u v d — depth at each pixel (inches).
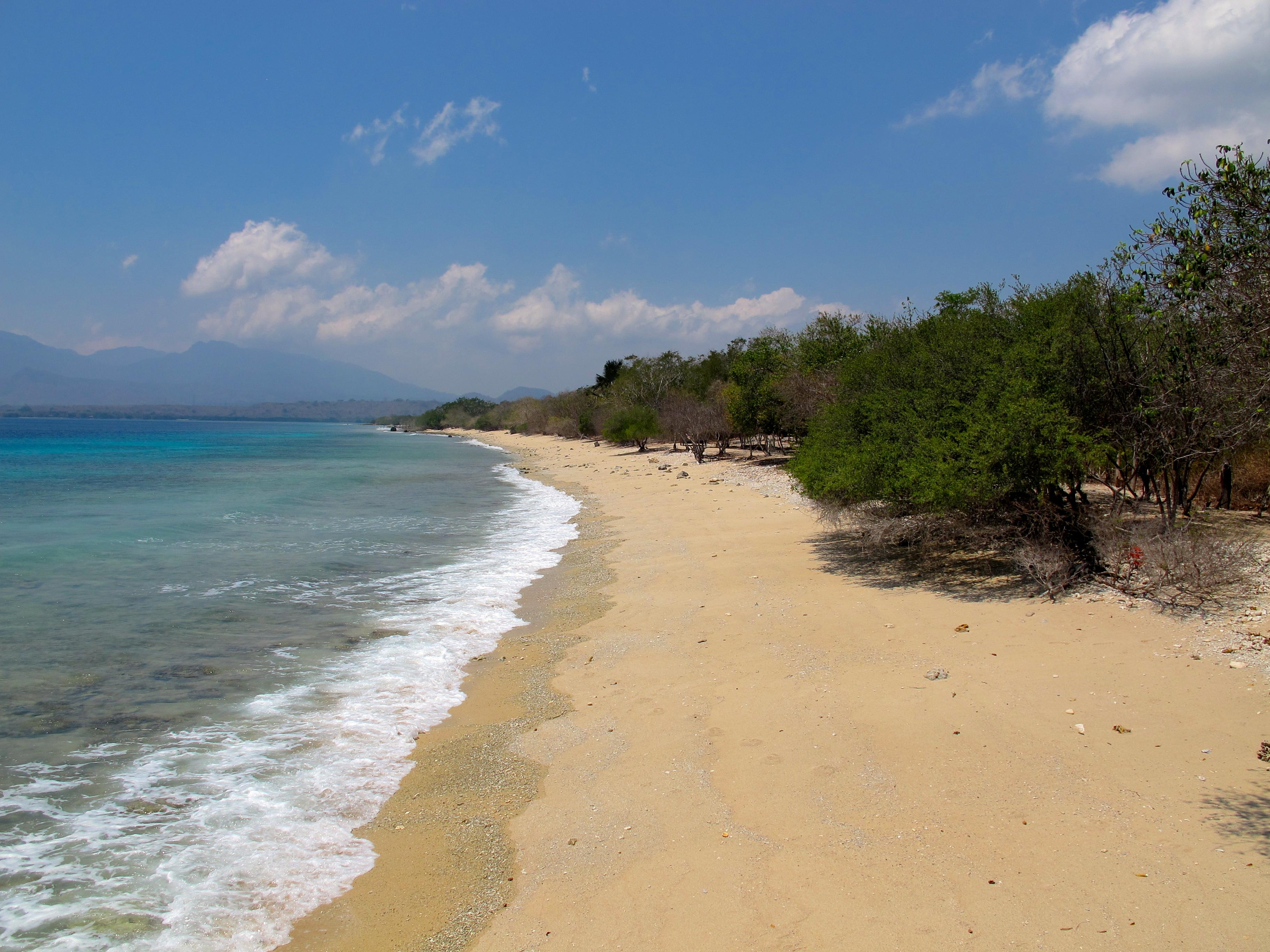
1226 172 247.0
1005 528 469.1
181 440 3956.7
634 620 453.7
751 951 168.4
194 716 322.7
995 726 260.7
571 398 3521.2
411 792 258.5
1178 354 374.6
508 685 360.2
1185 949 153.9
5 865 215.0
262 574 614.5
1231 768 216.2
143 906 197.8
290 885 207.5
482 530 860.0
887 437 502.6
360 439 4490.7
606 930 181.6
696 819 226.7
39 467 1932.8
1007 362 454.3
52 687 355.3
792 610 435.8
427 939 184.7
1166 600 356.5
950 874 186.5
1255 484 554.6
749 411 1406.3
